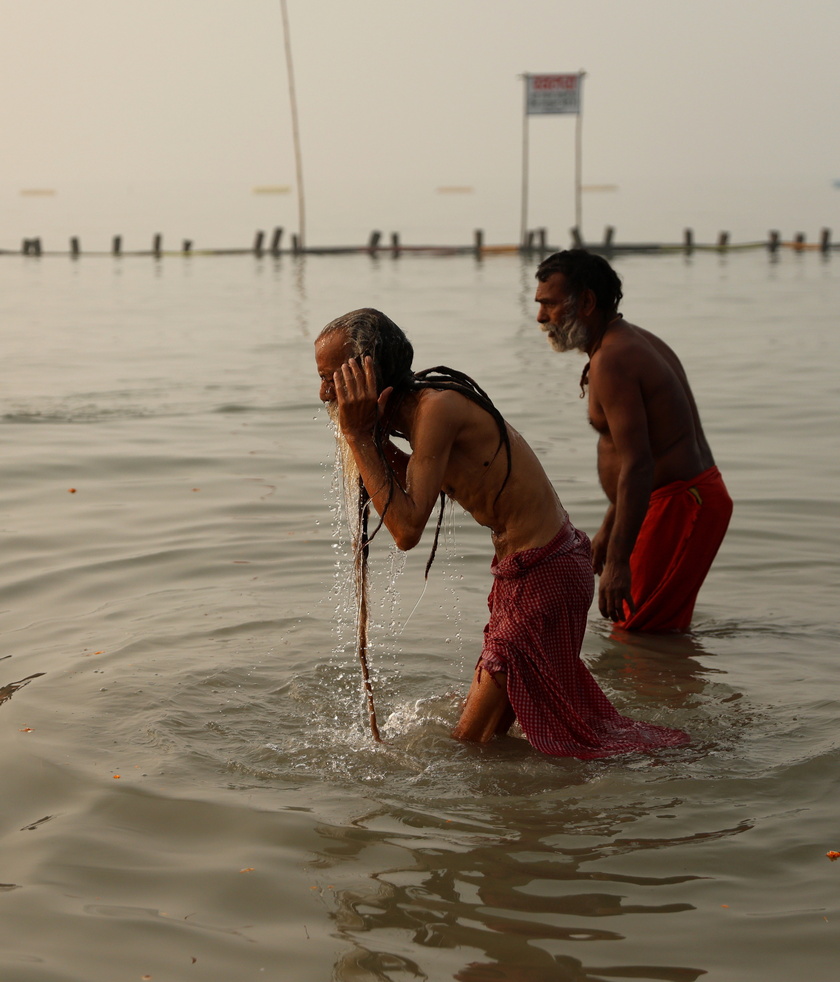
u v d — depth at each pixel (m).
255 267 29.55
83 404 10.52
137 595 5.27
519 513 3.73
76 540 6.10
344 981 2.46
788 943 2.60
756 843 3.06
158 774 3.48
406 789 3.42
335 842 3.07
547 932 2.65
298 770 3.55
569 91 32.19
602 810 3.28
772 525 6.51
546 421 9.62
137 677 4.27
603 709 3.88
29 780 3.42
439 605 5.21
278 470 7.80
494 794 3.38
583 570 3.79
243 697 4.14
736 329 16.25
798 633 4.94
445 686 4.31
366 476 3.48
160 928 2.66
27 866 2.93
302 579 5.52
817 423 9.45
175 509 6.75
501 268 28.59
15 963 2.52
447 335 15.91
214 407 10.38
